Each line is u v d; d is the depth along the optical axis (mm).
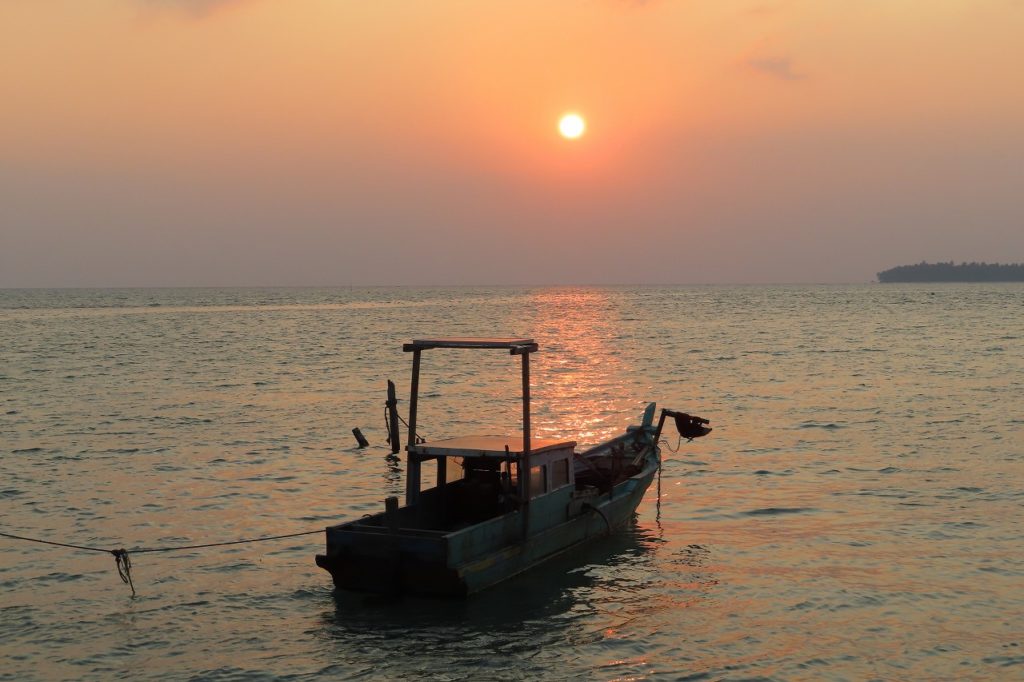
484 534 17625
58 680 14438
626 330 105250
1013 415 38125
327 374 58219
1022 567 19047
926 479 26797
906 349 72000
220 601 17641
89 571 19281
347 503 25078
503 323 126750
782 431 35250
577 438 35281
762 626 16328
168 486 26906
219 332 105438
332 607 17281
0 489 26438
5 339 92188
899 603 17250
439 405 44125
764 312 151750
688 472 28312
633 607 17219
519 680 14391
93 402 45000
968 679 14352
